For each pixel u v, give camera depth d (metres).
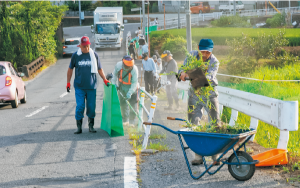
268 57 23.80
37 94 18.25
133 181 5.27
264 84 13.94
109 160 6.33
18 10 35.91
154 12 90.88
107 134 8.45
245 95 7.39
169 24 58.59
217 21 51.81
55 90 19.58
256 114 6.94
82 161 6.32
